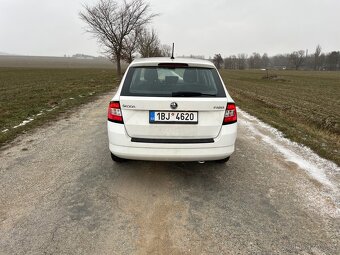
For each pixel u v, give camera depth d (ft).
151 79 12.09
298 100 54.03
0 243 8.64
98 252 8.40
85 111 30.04
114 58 108.37
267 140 20.11
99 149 17.11
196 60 13.38
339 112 41.39
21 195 11.49
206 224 9.86
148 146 11.41
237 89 69.87
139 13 102.17
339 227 9.87
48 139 19.07
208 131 11.58
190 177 13.51
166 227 9.65
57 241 8.80
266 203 11.32
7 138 18.86
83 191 11.93
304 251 8.67
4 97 40.73
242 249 8.68
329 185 13.00
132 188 12.30
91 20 100.37
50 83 73.36
